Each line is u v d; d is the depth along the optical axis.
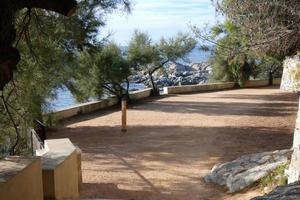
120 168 10.99
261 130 16.06
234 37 8.77
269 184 7.93
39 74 9.55
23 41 6.86
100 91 24.94
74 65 15.05
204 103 25.56
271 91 31.09
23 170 4.46
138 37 28.23
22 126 10.30
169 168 10.84
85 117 21.16
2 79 3.74
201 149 13.02
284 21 7.21
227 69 34.41
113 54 25.25
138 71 29.06
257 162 9.24
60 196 6.27
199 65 55.53
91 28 8.90
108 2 8.30
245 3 7.43
